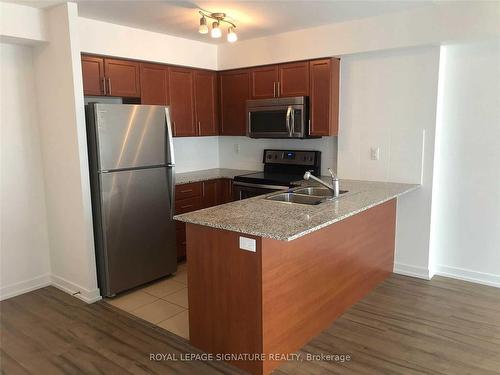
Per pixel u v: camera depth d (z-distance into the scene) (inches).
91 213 131.0
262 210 105.1
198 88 182.1
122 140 132.0
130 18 138.3
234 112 186.4
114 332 112.7
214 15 133.7
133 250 139.3
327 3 124.0
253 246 88.2
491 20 118.6
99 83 144.4
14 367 97.0
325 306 111.8
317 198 126.1
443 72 137.4
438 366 94.8
